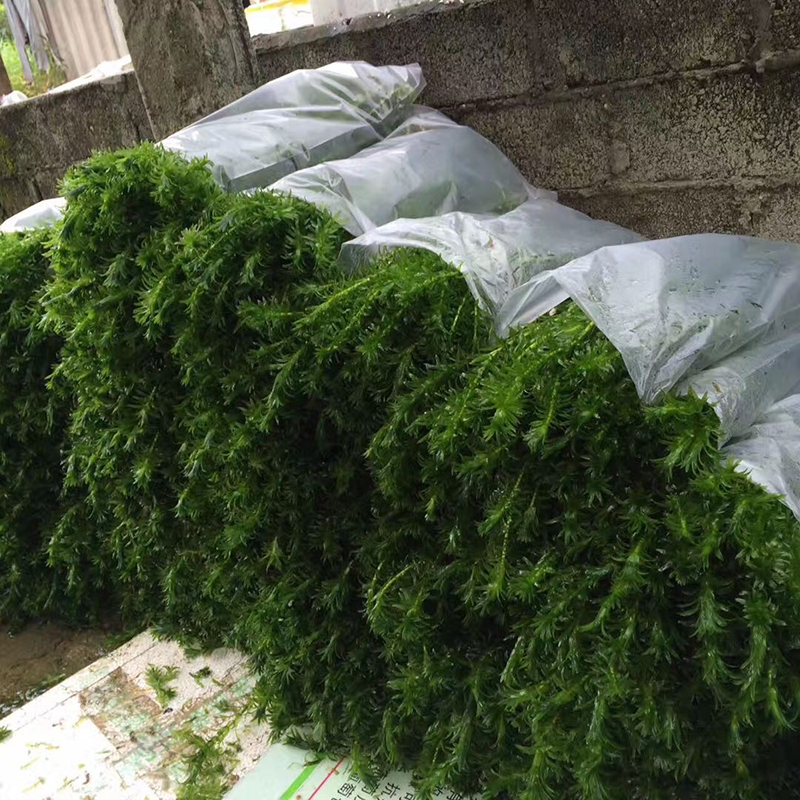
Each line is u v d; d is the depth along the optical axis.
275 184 1.86
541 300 1.50
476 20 2.26
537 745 1.22
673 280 1.43
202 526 1.85
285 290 1.60
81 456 1.96
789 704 1.08
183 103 2.72
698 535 1.12
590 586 1.21
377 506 1.58
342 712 1.62
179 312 1.63
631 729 1.18
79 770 1.76
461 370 1.41
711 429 1.17
